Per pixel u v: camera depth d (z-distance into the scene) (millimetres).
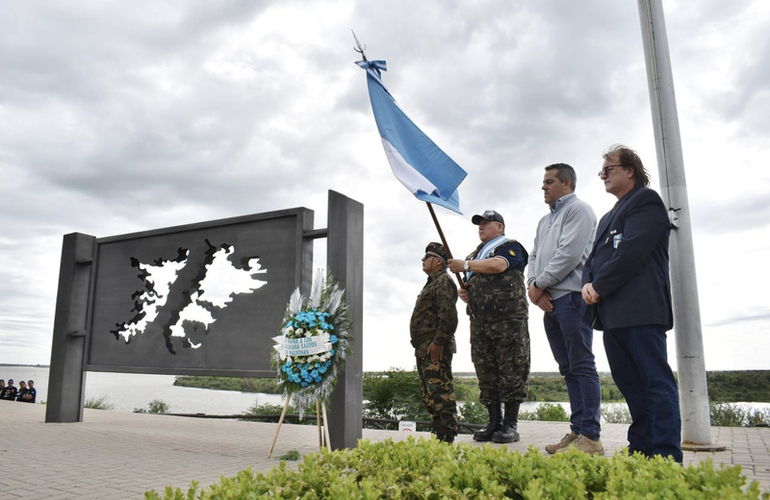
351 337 5098
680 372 5027
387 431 6871
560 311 4555
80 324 8156
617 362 3506
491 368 5527
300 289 5867
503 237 5520
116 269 7859
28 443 5793
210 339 6535
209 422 8172
